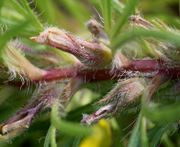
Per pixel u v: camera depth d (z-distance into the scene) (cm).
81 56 12
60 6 25
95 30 12
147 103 12
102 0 11
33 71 12
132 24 12
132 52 13
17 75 12
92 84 13
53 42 11
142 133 11
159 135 13
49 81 12
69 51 12
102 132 17
